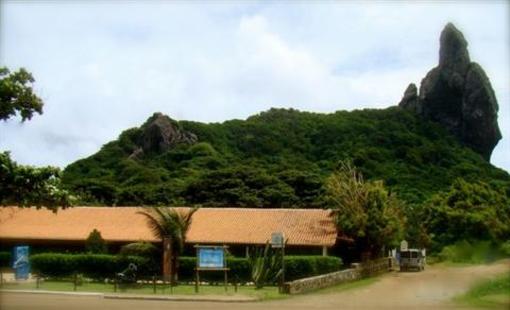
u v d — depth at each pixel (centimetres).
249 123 11250
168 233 3675
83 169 9938
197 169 9275
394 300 2583
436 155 10100
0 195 1966
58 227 5122
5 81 1875
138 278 3862
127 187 8056
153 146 10688
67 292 3017
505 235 5438
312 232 4788
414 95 12600
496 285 2658
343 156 9562
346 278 3825
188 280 3869
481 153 12331
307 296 2828
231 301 2611
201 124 11350
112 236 4903
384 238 4806
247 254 4584
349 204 4759
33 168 1967
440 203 6438
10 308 2238
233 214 5194
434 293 2897
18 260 3709
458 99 12369
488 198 6388
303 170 8575
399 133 10569
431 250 6272
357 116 11338
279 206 7119
